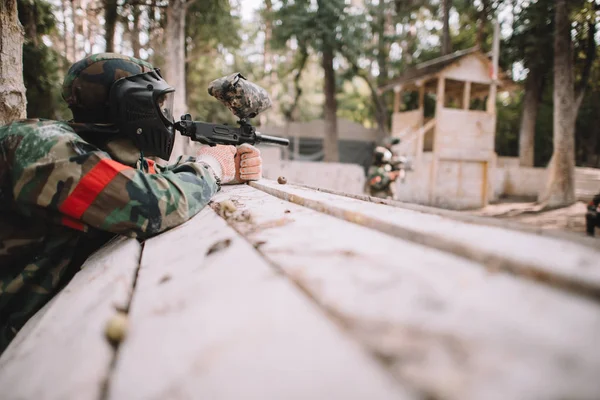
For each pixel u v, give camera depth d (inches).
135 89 60.1
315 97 1250.0
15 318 55.6
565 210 434.6
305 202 56.2
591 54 482.6
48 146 50.3
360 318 21.1
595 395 14.2
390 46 882.8
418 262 27.7
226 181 88.7
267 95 96.7
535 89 709.9
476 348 17.5
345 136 851.4
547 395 14.6
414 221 36.9
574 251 26.0
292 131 828.6
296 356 19.1
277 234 39.9
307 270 28.5
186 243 44.9
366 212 42.3
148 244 51.0
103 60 60.6
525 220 389.4
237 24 591.8
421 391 15.5
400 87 593.0
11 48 96.4
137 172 53.9
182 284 32.2
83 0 565.3
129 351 24.3
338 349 18.9
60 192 49.6
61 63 365.4
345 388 16.4
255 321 23.1
